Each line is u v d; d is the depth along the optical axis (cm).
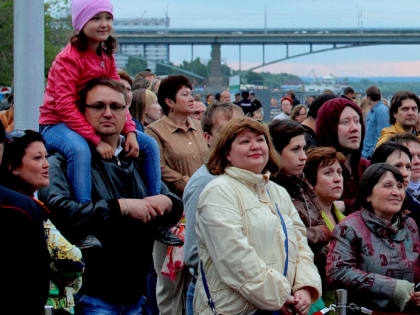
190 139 1024
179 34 18725
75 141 654
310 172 806
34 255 498
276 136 768
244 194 629
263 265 608
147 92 1173
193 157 1013
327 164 802
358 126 915
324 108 926
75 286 617
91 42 686
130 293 683
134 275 683
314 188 809
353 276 719
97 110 665
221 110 898
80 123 662
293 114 1606
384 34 18612
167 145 1006
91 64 684
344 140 913
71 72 671
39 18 730
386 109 1764
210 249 620
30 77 729
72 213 636
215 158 652
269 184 664
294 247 643
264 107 5650
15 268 489
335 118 913
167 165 1009
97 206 643
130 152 696
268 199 646
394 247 735
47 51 7244
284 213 659
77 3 675
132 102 1126
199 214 633
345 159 905
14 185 596
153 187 725
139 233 679
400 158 868
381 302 711
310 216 761
